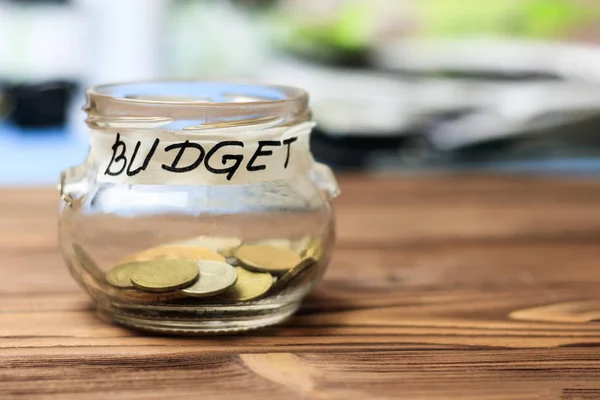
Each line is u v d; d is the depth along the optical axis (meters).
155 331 0.43
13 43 1.17
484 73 1.21
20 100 1.19
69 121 1.22
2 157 1.16
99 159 0.42
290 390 0.36
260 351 0.40
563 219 0.77
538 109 1.21
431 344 0.42
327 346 0.41
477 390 0.36
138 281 0.39
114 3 1.18
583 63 1.20
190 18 1.20
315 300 0.50
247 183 0.41
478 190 0.93
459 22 1.19
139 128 0.40
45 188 0.86
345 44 1.20
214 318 0.41
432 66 1.21
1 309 0.46
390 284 0.54
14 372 0.37
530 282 0.55
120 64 1.21
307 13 1.20
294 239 0.43
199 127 0.39
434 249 0.65
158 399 0.35
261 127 0.40
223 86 0.48
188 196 0.41
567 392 0.37
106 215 0.41
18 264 0.56
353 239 0.68
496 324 0.46
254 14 1.20
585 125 1.22
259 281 0.41
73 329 0.43
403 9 1.19
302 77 1.21
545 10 1.18
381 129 1.22
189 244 0.42
